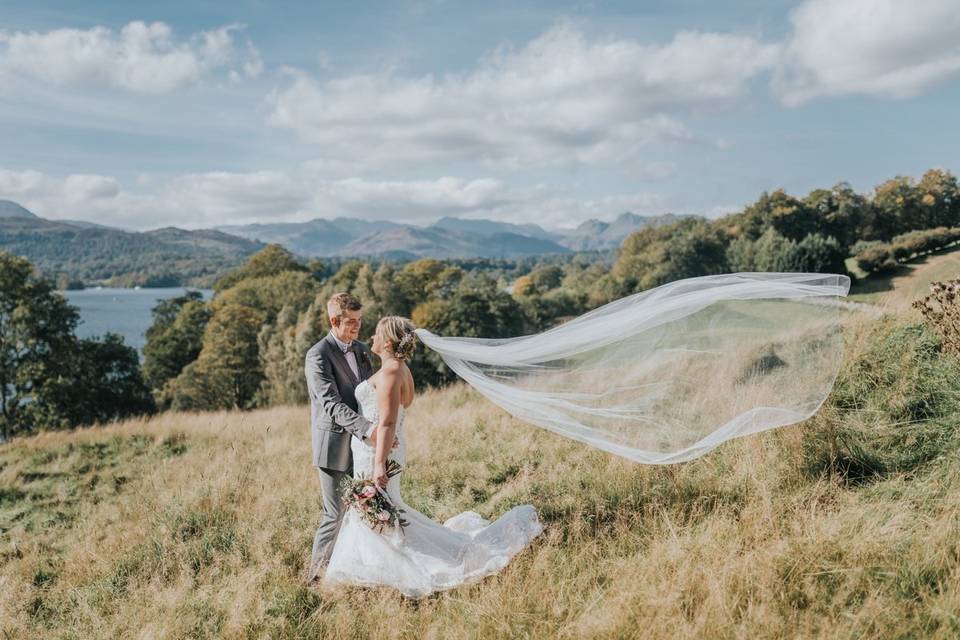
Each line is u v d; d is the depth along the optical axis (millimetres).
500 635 3324
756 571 3324
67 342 30312
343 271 61375
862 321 6066
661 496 4578
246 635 3754
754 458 4664
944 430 4348
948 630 2695
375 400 3963
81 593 4773
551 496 5012
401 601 3926
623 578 3570
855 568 3209
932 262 47938
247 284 61906
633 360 4332
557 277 128750
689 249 78938
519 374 4551
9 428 28469
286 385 38188
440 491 5695
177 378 43938
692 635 2949
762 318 4164
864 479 4254
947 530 3342
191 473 7555
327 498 4254
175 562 5027
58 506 7203
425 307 49562
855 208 81625
